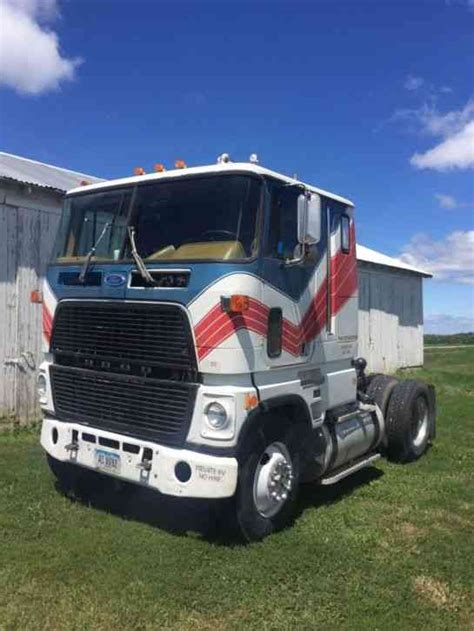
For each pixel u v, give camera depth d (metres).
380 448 7.72
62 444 5.57
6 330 9.04
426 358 26.47
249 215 4.84
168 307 4.80
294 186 5.21
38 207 9.41
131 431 5.08
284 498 5.30
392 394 7.75
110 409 5.25
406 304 19.73
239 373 4.68
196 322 4.67
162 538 5.04
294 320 5.33
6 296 9.02
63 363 5.74
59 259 5.84
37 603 3.99
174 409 4.82
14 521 5.31
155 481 4.82
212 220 4.91
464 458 8.05
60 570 4.43
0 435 8.78
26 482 6.41
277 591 4.25
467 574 4.57
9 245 9.03
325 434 5.95
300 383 5.45
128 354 5.07
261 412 4.93
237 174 4.91
